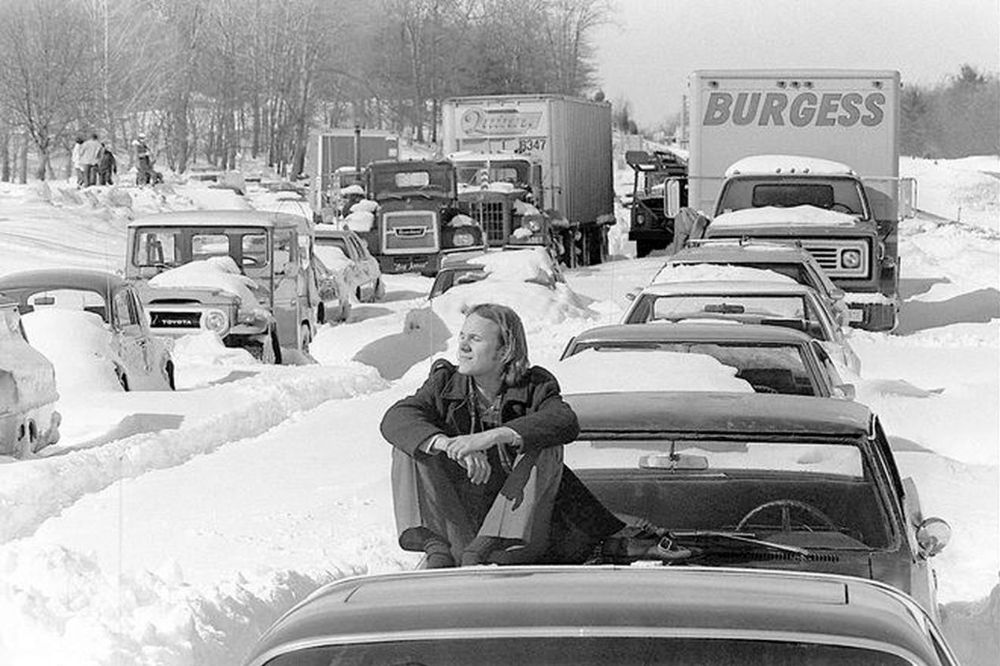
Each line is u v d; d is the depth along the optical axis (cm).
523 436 661
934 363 2100
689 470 723
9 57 8094
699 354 1045
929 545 698
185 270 2639
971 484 1298
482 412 695
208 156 10462
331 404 1878
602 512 704
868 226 2744
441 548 675
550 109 5134
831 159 3175
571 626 402
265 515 1172
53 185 6812
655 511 744
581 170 5522
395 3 11812
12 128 8431
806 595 427
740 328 1155
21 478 1292
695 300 1536
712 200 3216
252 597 884
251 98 10581
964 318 3312
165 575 945
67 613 825
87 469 1357
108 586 879
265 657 410
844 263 2723
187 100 9831
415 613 417
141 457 1453
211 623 828
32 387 1512
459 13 12106
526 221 4812
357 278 3928
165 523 1158
